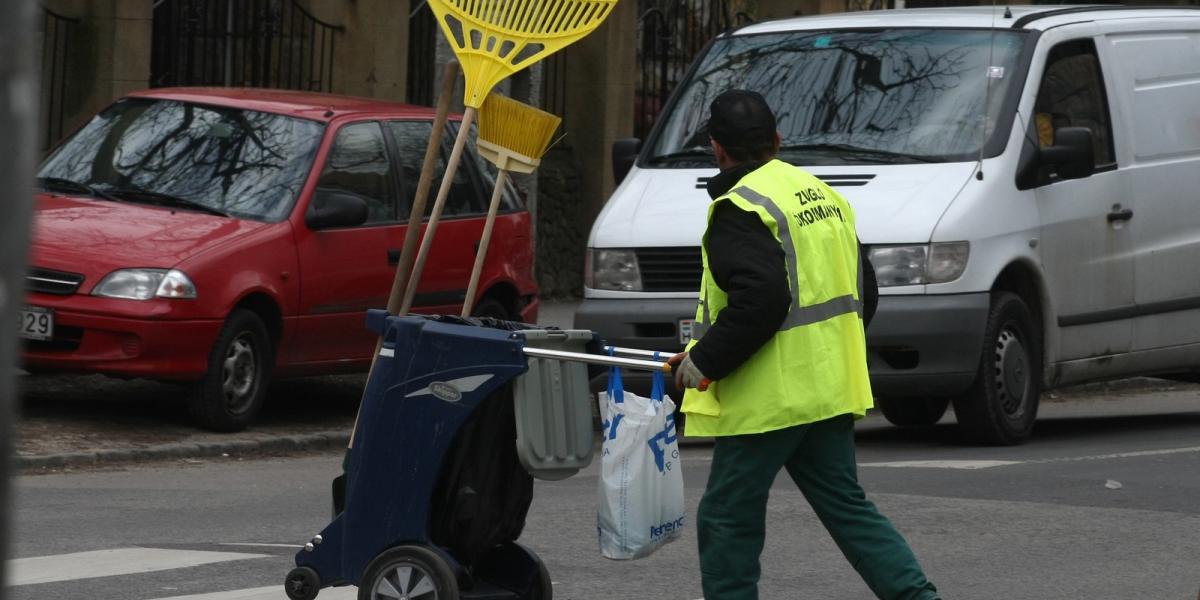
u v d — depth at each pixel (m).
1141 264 37.16
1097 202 36.12
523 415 15.86
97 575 20.62
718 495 16.16
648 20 67.88
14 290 4.84
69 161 36.94
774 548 23.52
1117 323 36.91
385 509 16.39
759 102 16.50
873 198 33.50
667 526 16.11
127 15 51.44
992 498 27.56
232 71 55.66
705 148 36.72
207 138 36.75
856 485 16.67
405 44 58.00
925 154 34.50
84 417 34.69
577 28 18.03
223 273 33.12
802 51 37.69
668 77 68.94
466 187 40.03
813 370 15.93
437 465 16.17
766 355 15.82
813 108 36.19
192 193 35.53
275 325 34.81
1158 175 37.75
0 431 4.87
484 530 16.59
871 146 34.91
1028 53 35.62
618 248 34.81
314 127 36.88
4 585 4.96
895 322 32.41
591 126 65.12
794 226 15.91
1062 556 23.03
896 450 34.91
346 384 43.34
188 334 32.47
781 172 16.30
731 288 15.51
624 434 15.85
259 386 34.47
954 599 20.34
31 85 4.97
